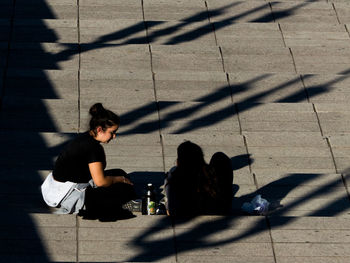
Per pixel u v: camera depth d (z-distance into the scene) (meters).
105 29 19.36
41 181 13.91
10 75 17.19
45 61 17.95
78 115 16.23
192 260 11.71
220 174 13.09
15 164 14.52
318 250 12.09
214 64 18.42
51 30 19.05
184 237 12.23
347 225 12.73
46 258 11.51
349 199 14.06
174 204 12.91
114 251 11.82
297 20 20.28
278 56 18.83
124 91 17.14
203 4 20.70
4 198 13.41
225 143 15.62
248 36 19.50
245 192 14.23
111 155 15.05
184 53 18.64
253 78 17.86
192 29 19.58
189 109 16.70
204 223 12.62
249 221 12.70
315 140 15.87
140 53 18.48
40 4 19.97
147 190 13.52
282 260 11.83
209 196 12.94
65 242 11.90
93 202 13.03
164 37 19.27
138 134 15.70
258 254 11.93
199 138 15.66
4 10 19.59
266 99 17.33
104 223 12.46
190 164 13.01
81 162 12.82
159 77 17.69
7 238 11.84
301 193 14.20
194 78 17.75
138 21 19.69
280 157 15.38
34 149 14.95
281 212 13.69
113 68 18.00
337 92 17.62
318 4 20.91
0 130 15.62
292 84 17.78
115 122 12.45
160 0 20.70
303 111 16.84
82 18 19.64
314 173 14.93
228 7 20.69
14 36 18.62
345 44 19.47
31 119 16.00
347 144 15.80
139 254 11.80
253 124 16.41
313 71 18.48
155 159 15.07
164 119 16.38
